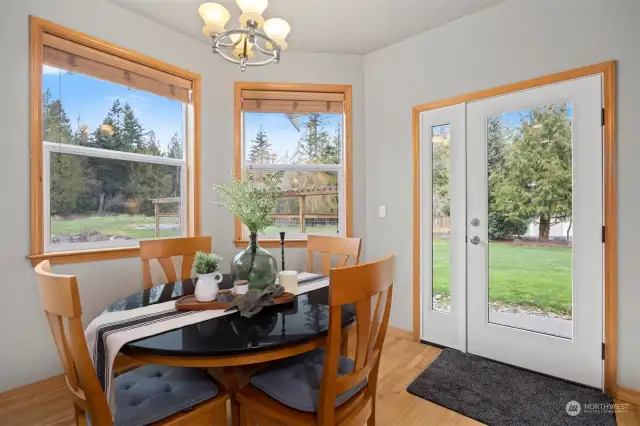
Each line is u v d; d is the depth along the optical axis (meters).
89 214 2.28
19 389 1.89
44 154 2.06
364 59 3.09
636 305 1.84
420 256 2.72
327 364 1.04
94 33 2.22
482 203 2.41
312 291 1.65
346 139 3.05
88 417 1.01
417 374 2.17
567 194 2.08
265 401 1.21
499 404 1.83
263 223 1.57
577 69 2.01
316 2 2.30
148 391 1.21
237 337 1.10
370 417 1.33
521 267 2.25
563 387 1.99
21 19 1.90
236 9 2.39
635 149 1.83
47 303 0.95
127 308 1.39
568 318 2.07
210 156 2.86
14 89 1.88
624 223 1.87
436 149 2.65
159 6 2.35
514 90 2.25
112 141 2.39
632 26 1.84
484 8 2.37
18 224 1.90
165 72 2.61
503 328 2.31
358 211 3.07
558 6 2.07
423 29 2.65
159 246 1.98
